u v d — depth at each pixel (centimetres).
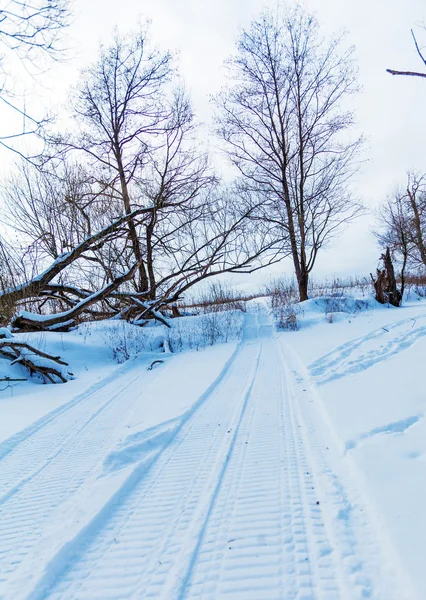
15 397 679
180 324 1324
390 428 346
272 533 237
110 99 1700
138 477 329
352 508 250
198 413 487
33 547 244
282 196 1942
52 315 1048
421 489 242
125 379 753
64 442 434
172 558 225
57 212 1341
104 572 219
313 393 519
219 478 314
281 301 1847
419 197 2573
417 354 625
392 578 189
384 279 1756
